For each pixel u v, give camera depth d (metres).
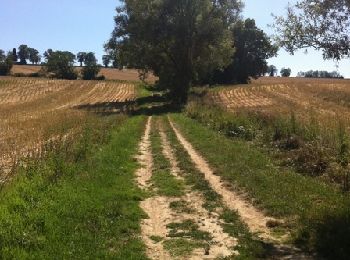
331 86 78.44
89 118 35.41
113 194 13.13
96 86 93.88
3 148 21.48
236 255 8.81
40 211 10.34
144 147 23.47
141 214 11.55
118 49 65.88
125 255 8.64
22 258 7.90
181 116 40.94
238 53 103.06
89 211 11.10
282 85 84.69
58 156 16.45
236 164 17.41
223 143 22.78
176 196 13.60
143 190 14.20
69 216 10.54
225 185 14.73
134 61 64.56
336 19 11.26
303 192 13.02
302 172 15.80
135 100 70.00
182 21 57.00
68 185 13.10
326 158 16.09
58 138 23.81
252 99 65.44
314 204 11.74
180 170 17.44
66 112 46.69
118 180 15.02
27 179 13.26
